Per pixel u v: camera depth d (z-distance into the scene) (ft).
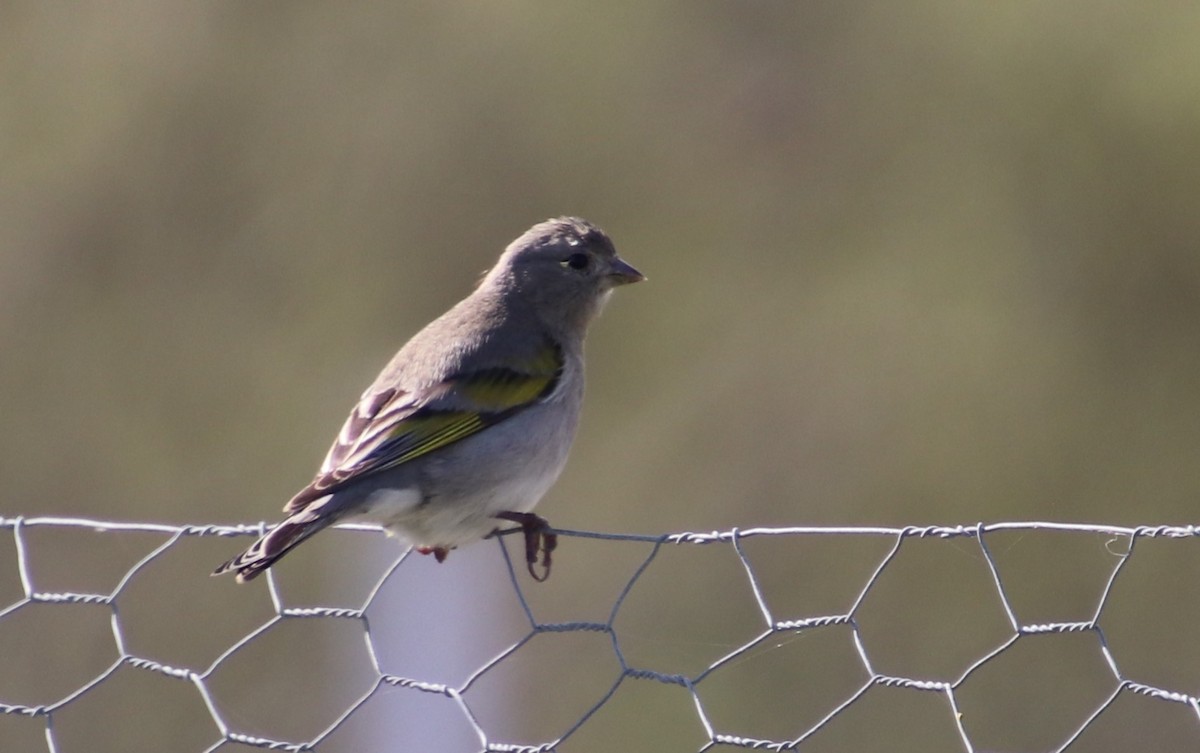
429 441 22.67
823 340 61.57
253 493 61.87
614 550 52.42
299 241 64.08
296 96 64.85
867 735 44.86
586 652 44.37
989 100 62.13
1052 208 60.80
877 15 64.13
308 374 63.00
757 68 64.95
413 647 35.78
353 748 42.88
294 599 46.09
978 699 45.91
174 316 63.41
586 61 65.10
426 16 65.21
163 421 62.54
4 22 63.62
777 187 64.28
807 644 46.91
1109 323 59.72
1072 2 60.95
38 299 62.95
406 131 64.80
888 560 16.99
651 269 63.62
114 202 63.82
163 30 64.64
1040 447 59.06
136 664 20.65
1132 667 48.29
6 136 63.57
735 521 59.62
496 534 23.49
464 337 24.07
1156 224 59.72
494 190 64.69
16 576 50.75
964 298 60.85
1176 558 49.03
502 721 37.88
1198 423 58.39
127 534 50.26
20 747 45.98
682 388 61.67
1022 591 48.85
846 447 60.03
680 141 64.90
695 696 17.70
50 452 61.93
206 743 45.98
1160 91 59.77
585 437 60.75
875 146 63.62
